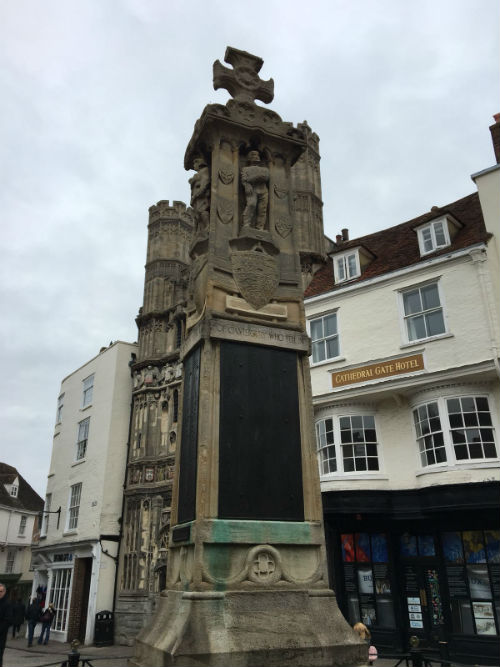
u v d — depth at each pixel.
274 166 9.02
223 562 6.34
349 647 6.07
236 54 9.50
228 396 7.22
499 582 13.42
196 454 7.02
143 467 22.59
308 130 25.84
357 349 16.28
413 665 9.18
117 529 22.53
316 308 17.69
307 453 7.44
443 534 14.66
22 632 25.39
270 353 7.73
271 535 6.66
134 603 20.34
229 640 5.69
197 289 8.27
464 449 13.73
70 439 27.19
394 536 15.40
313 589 6.54
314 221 24.23
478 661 13.13
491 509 13.21
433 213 17.70
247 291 7.92
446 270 15.11
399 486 14.90
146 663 6.12
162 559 20.58
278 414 7.45
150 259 27.66
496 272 14.22
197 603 5.91
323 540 6.95
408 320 15.66
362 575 15.67
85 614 22.17
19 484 46.97
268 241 8.30
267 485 6.99
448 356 14.36
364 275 17.73
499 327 13.76
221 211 8.23
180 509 7.39
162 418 23.47
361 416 15.90
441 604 14.18
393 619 14.80
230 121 8.66
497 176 14.85
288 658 5.78
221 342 7.46
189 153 9.33
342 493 14.88
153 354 24.67
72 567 23.06
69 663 8.87
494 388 13.89
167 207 28.45
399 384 14.94
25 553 43.84
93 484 23.70
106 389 25.38
